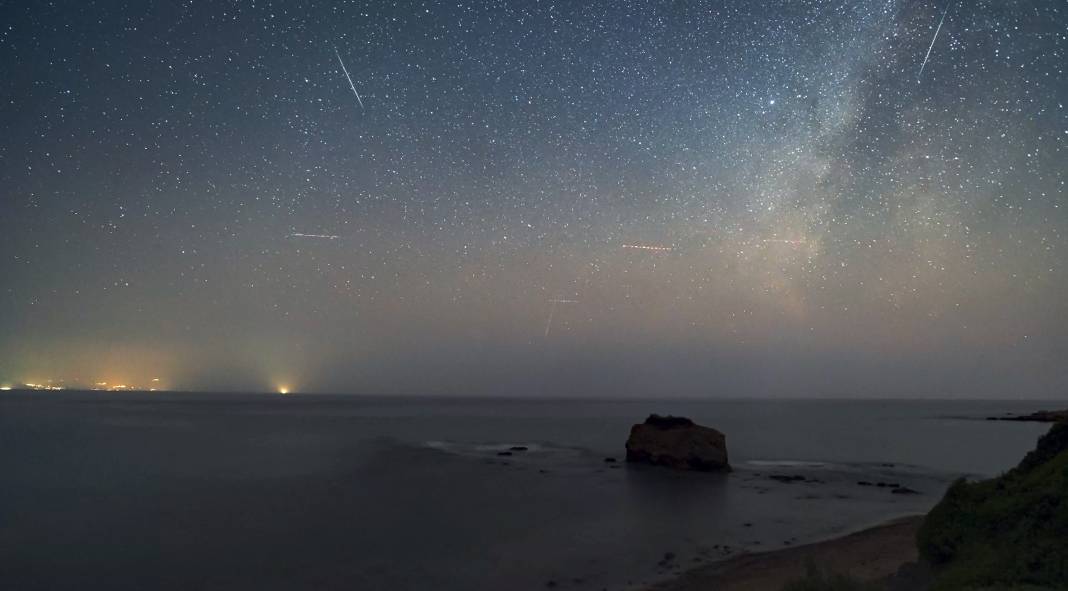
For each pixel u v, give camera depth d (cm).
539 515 2830
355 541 2325
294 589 1764
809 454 5753
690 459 4541
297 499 3278
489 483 3844
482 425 10594
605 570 1916
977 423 12662
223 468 4591
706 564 1945
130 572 1942
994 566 977
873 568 1691
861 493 3456
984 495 1232
